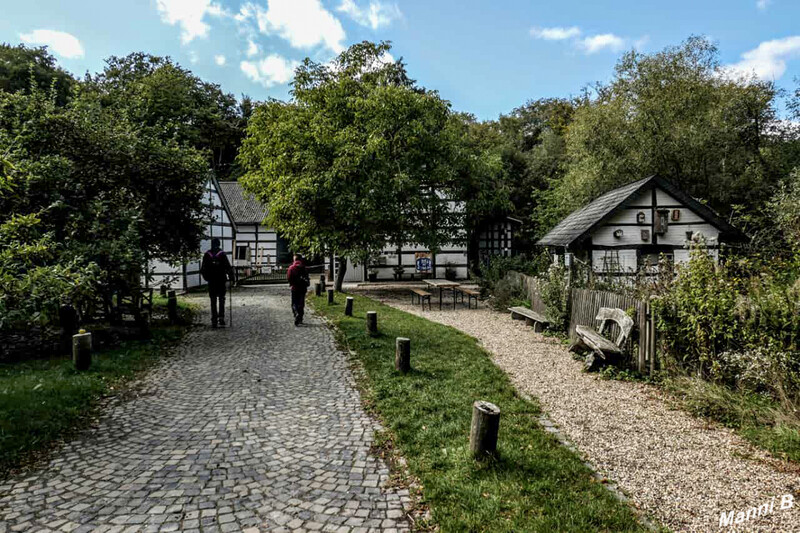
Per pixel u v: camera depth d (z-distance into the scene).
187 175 10.93
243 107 49.97
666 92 18.62
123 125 10.55
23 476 3.58
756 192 18.81
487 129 37.84
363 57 17.44
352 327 10.00
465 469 3.60
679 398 5.52
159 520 3.02
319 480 3.56
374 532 2.90
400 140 16.23
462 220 18.80
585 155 21.27
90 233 8.31
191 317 11.66
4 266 5.31
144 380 6.27
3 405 4.76
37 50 32.69
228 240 24.12
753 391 5.08
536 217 27.69
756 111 19.34
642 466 3.78
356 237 16.69
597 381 6.33
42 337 8.02
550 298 10.05
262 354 7.79
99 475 3.62
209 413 5.04
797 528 2.91
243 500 3.27
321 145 15.51
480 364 6.99
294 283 10.48
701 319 5.59
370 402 5.41
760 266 6.10
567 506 3.09
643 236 14.02
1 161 5.67
